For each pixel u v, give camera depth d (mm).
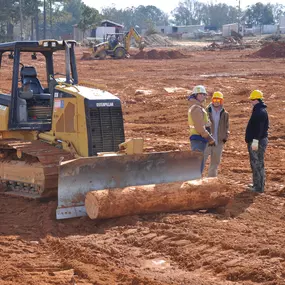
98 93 13016
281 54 61344
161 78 39688
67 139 12992
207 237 10578
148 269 9484
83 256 9914
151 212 11859
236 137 21500
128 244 10578
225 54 69312
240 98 31047
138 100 31469
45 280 8992
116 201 11391
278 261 9453
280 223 11641
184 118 26266
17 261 9773
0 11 112250
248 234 10812
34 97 14039
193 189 12008
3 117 13867
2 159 13922
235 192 13898
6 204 12977
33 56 14359
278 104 28719
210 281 8930
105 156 11789
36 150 12859
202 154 12695
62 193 11641
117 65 52531
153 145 20016
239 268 9234
